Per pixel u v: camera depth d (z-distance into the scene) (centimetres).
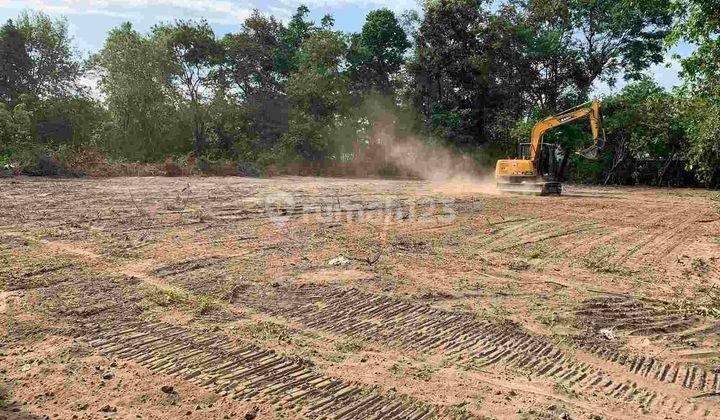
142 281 850
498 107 4166
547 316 731
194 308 732
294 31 4728
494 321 707
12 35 4350
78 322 671
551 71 4153
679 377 559
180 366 555
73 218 1388
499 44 4016
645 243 1266
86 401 481
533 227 1459
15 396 488
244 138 4194
